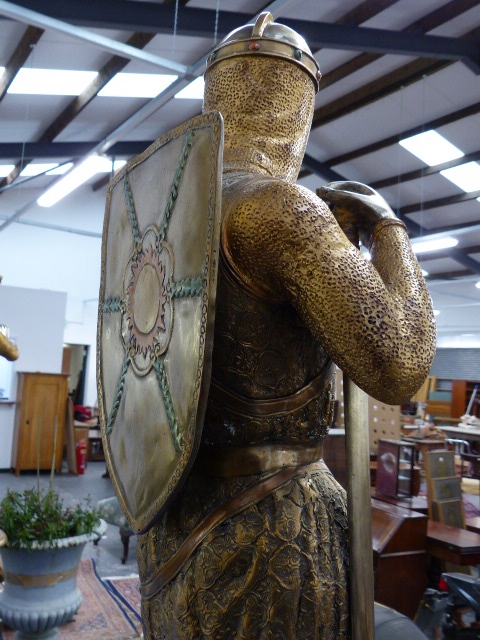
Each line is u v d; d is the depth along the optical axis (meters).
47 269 14.39
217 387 0.90
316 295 0.83
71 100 7.98
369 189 1.04
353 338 0.82
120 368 1.06
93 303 15.09
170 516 0.96
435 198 11.41
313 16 6.85
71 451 9.05
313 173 12.05
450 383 16.11
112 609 3.74
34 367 9.77
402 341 0.83
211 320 0.80
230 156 1.03
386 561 3.23
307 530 0.90
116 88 7.86
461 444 9.55
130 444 0.99
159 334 0.93
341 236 0.85
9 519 3.12
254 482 0.92
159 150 1.00
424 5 6.88
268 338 0.91
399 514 3.37
